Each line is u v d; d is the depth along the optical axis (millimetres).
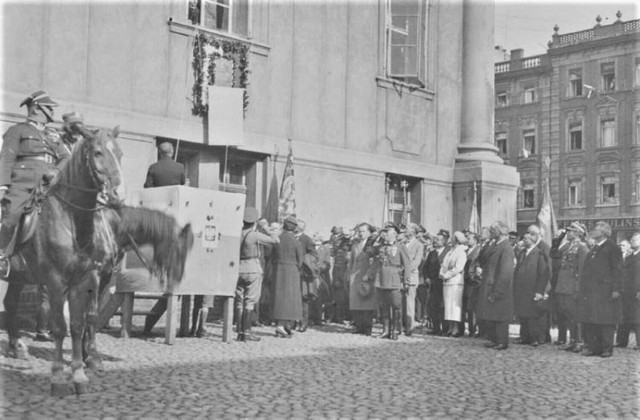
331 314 15453
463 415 6250
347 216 17406
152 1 14086
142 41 13945
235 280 10727
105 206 6996
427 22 19688
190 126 14516
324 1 17234
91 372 7738
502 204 19922
